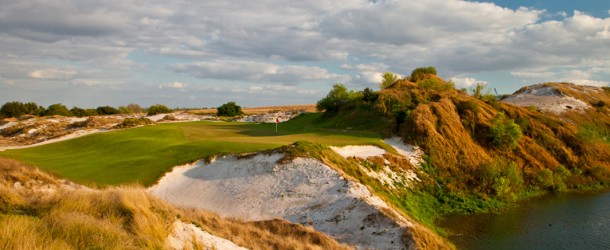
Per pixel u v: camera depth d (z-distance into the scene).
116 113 117.00
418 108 42.12
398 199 27.64
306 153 27.39
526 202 31.72
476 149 38.72
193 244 11.24
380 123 46.00
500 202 31.05
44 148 42.91
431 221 26.16
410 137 38.69
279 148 28.36
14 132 63.88
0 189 10.98
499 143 40.03
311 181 24.59
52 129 62.69
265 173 26.17
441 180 33.00
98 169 28.78
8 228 7.96
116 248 8.59
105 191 12.70
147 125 60.25
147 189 25.61
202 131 50.28
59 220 9.29
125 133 47.84
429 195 30.36
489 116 44.22
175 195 25.36
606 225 25.78
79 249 8.38
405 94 50.28
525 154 39.81
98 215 10.82
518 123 44.66
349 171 27.66
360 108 51.78
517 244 22.27
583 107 68.75
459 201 30.25
